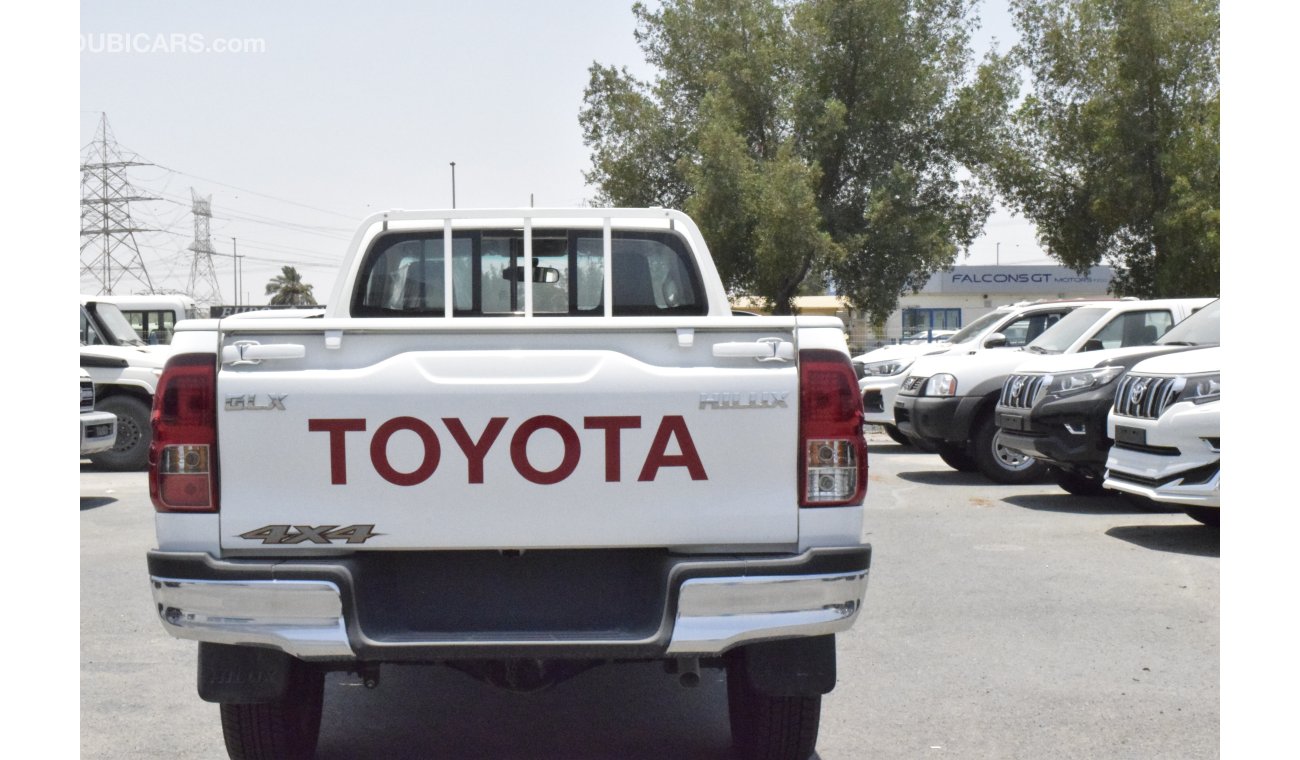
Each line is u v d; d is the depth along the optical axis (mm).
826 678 3881
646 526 3715
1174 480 8406
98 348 14883
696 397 3713
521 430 3701
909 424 13086
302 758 4438
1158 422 8508
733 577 3641
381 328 3699
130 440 14820
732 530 3723
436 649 3631
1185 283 31000
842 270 36094
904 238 35531
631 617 3824
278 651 3760
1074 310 13047
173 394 3676
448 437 3695
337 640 3605
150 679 5590
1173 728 4852
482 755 4609
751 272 34281
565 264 6047
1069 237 34094
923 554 8594
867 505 11031
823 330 3777
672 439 3713
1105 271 67250
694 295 6004
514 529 3709
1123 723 4918
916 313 66562
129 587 7648
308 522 3686
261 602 3607
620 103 36969
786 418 3734
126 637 6375
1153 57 31766
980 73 35781
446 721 5062
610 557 3838
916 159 36500
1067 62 33219
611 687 5598
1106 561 8289
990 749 4625
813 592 3668
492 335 3721
